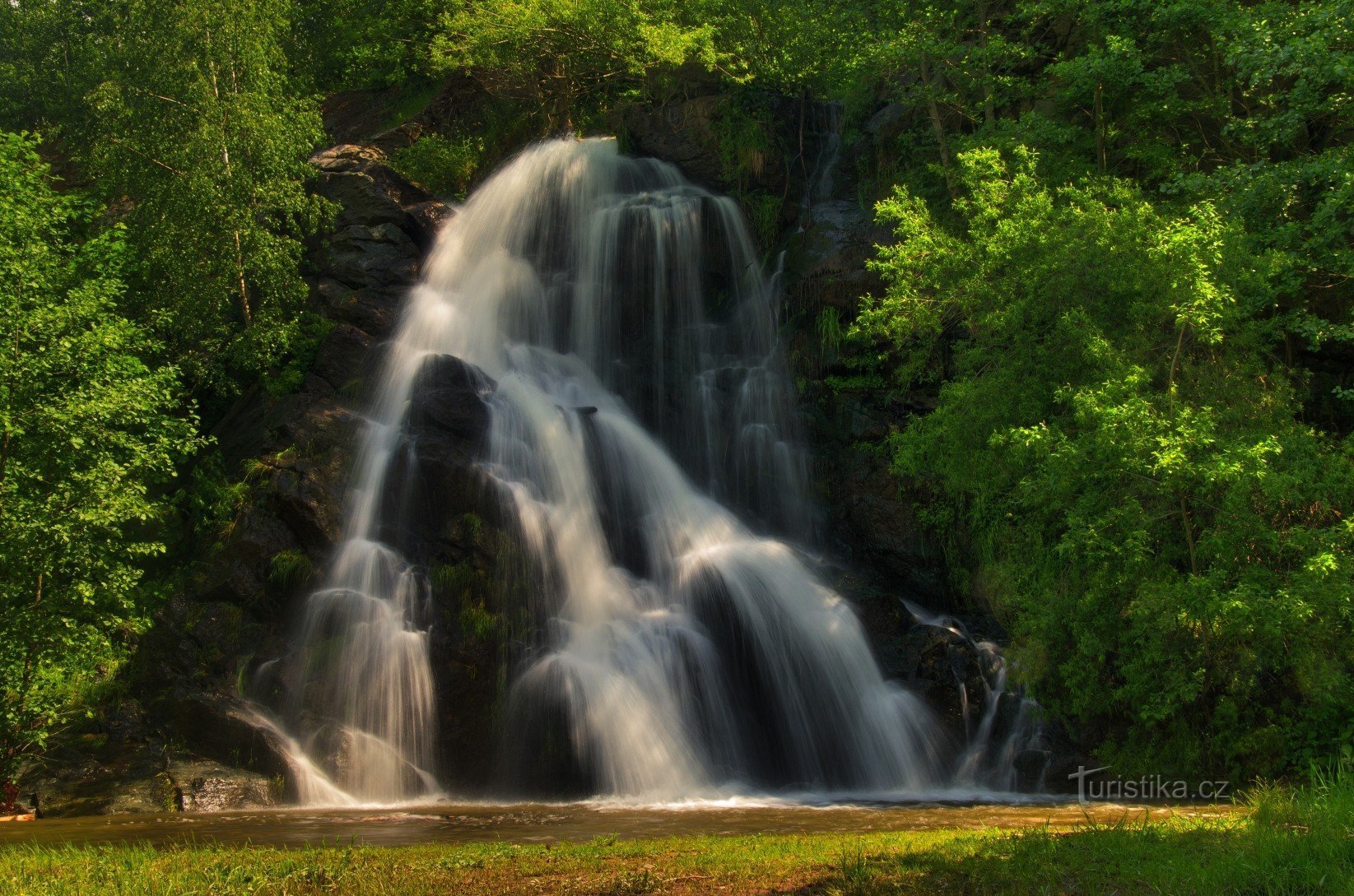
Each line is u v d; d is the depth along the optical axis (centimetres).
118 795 1794
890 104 3120
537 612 2150
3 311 1970
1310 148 2234
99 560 1969
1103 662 1716
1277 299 2092
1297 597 1438
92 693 2112
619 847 1116
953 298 1977
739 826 1409
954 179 2606
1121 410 1498
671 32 3331
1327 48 1794
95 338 2048
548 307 3045
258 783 1852
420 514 2241
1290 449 1645
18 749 1862
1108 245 1720
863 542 2502
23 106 4359
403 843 1291
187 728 1981
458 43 4031
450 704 2044
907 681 2083
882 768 2003
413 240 3117
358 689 2031
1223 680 1675
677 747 2017
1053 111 2647
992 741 1997
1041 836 1004
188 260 2764
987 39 2716
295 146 2962
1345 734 1572
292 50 4425
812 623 2170
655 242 2964
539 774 1983
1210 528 1633
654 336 2934
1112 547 1584
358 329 2752
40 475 1964
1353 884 709
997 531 2155
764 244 3005
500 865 1005
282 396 2667
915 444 2006
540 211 3175
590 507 2412
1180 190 2188
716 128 3123
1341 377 2186
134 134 2939
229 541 2252
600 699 2017
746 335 2858
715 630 2194
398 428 2394
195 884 933
